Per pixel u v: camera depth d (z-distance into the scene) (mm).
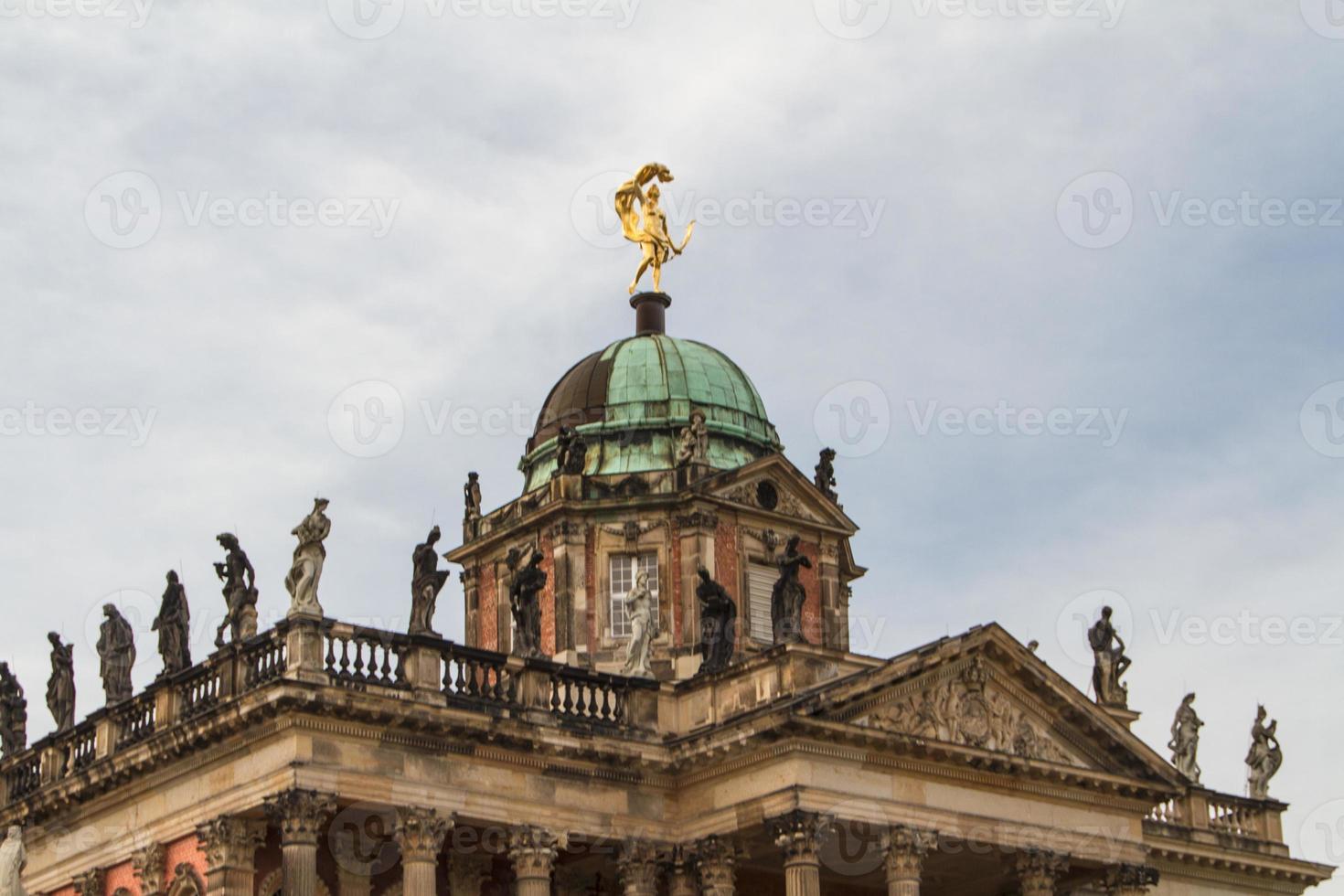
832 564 140500
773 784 110000
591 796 112438
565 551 135000
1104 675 129125
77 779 115000
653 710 115812
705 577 118625
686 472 136375
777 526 138500
